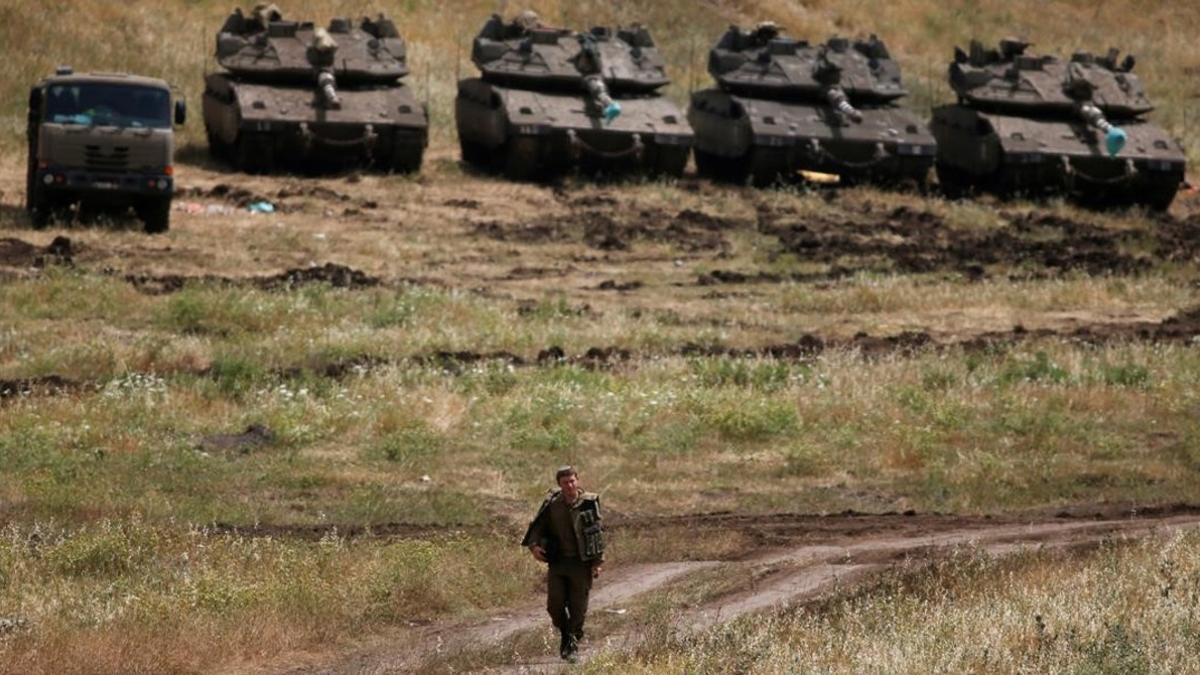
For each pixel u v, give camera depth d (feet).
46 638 135.03
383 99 485.97
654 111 500.74
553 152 486.79
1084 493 219.20
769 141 488.44
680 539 187.73
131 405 234.58
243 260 355.97
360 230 403.13
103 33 573.74
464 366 268.21
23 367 257.55
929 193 510.58
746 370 266.36
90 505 189.37
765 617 147.13
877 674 126.00
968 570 168.66
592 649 140.77
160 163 370.32
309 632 144.77
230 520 188.24
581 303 333.62
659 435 233.14
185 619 143.43
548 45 511.40
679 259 390.42
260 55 482.69
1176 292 366.84
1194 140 646.33
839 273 378.73
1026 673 125.70
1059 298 354.13
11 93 523.29
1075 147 502.79
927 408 250.57
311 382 250.78
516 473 215.51
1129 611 147.02
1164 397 262.67
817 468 224.12
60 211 382.63
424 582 159.84
